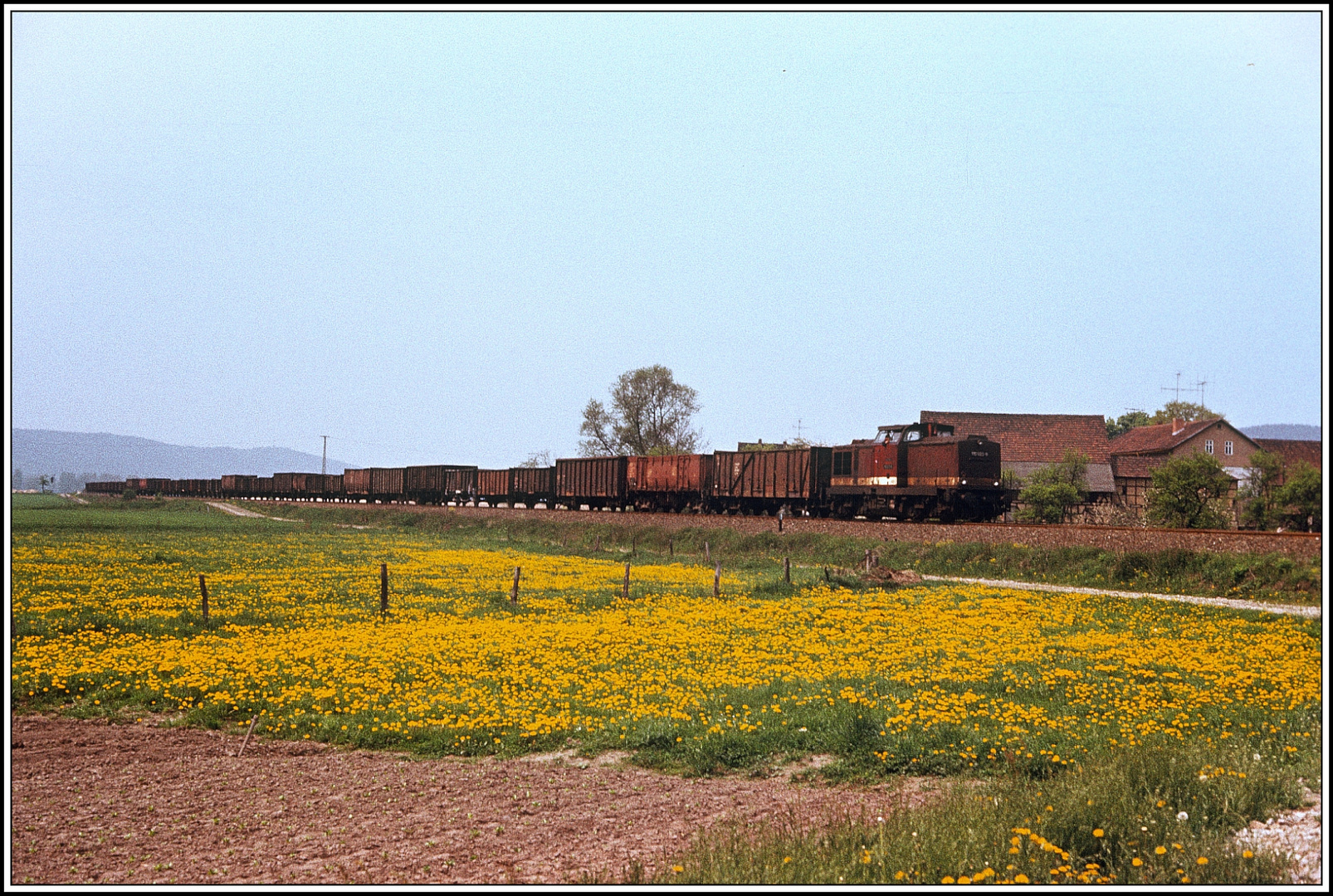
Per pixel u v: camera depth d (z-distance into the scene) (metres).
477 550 46.69
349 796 10.66
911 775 11.37
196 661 16.94
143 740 12.99
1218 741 11.52
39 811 10.08
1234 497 49.59
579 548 46.06
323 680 15.89
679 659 18.00
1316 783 9.55
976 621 22.77
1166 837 8.12
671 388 93.81
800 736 12.53
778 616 23.80
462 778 11.34
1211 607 24.78
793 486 48.38
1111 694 14.54
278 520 78.81
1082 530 32.66
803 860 7.80
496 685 15.61
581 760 12.16
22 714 14.23
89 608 23.02
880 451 43.19
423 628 21.30
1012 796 9.38
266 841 9.20
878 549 37.25
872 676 16.11
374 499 98.94
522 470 73.19
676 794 10.77
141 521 64.06
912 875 7.54
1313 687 14.59
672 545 46.94
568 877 8.12
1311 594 25.22
